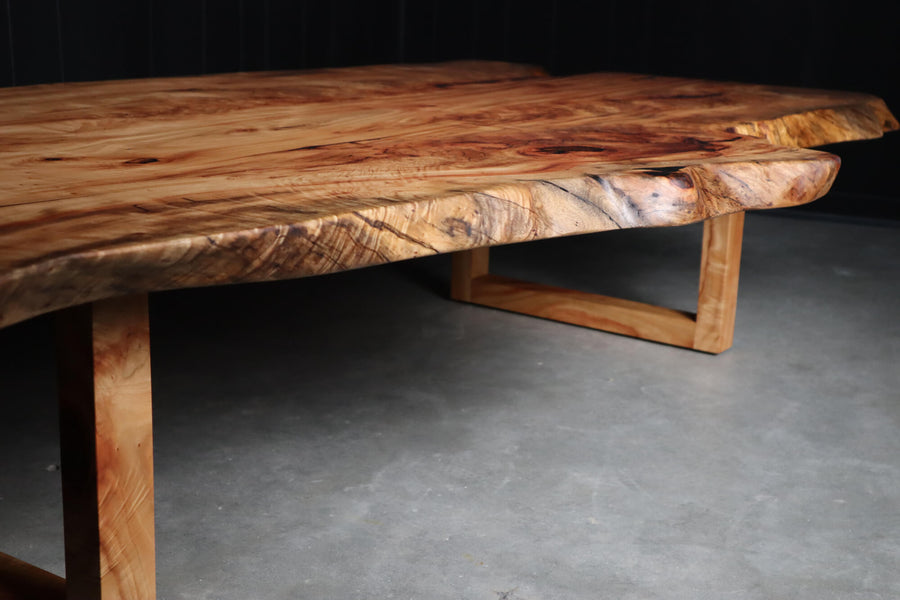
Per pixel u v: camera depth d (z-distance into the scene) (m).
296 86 2.24
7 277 0.72
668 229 3.42
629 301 2.31
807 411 1.86
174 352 2.08
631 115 1.88
